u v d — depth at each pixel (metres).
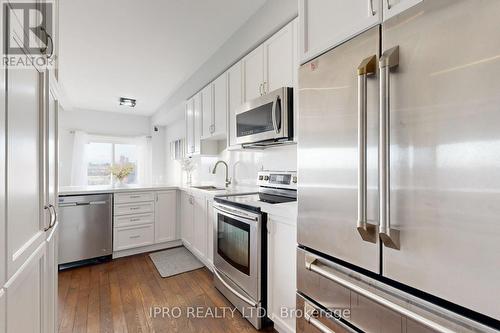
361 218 0.93
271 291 1.75
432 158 0.75
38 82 1.13
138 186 3.72
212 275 2.75
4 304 0.75
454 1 0.71
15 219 0.85
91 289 2.43
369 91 0.94
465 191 0.69
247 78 2.39
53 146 1.50
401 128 0.83
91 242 3.09
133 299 2.25
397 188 0.84
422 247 0.78
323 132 1.15
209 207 2.81
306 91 1.25
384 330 0.91
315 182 1.19
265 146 2.54
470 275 0.68
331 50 1.12
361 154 0.93
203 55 3.03
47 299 1.33
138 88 4.18
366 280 0.97
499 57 0.63
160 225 3.63
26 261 0.96
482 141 0.66
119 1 2.04
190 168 4.47
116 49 2.85
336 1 1.12
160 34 2.55
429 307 0.79
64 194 2.94
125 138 6.00
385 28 0.90
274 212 1.70
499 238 0.63
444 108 0.73
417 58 0.79
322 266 1.16
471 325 0.70
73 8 2.11
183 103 4.04
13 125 0.83
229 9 2.18
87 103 5.09
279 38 1.99
